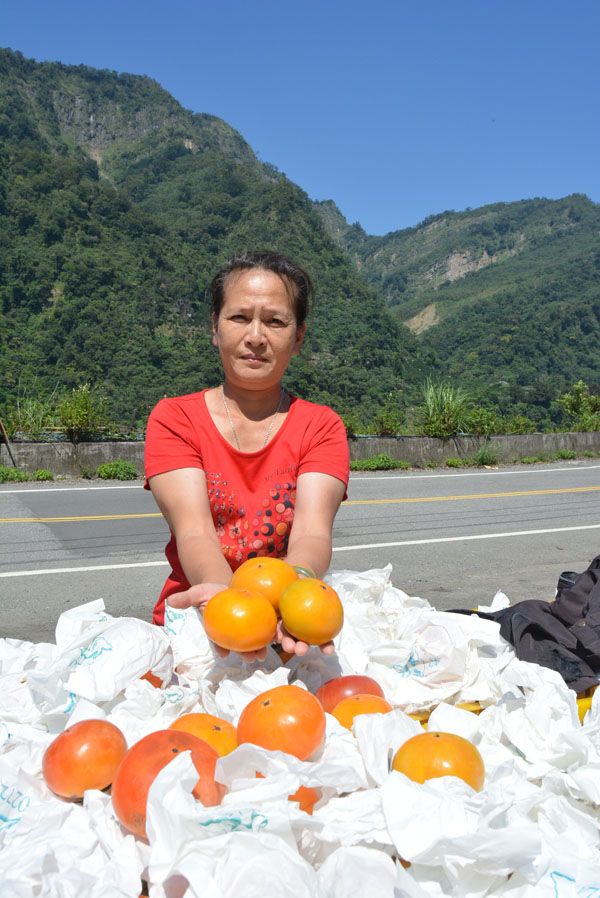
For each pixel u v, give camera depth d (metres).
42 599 6.02
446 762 1.28
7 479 14.45
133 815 1.17
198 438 2.02
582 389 25.22
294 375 99.69
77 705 1.49
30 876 1.11
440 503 12.05
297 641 1.50
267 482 2.01
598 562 2.46
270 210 186.00
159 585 6.50
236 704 1.50
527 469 18.73
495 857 1.10
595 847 1.26
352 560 7.68
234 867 1.05
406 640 1.84
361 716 1.40
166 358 103.50
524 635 1.99
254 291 1.96
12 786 1.33
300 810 1.16
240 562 2.03
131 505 11.34
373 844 1.20
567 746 1.50
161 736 1.27
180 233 175.00
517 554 8.08
